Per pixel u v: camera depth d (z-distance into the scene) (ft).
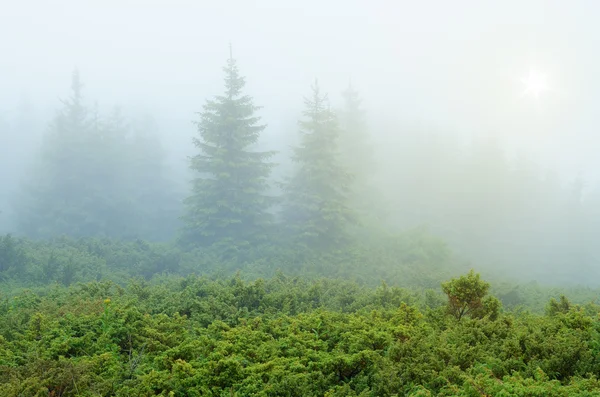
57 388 18.17
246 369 19.39
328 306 36.68
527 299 58.75
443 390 16.83
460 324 25.13
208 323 29.30
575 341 19.81
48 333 24.16
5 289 49.21
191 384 18.70
